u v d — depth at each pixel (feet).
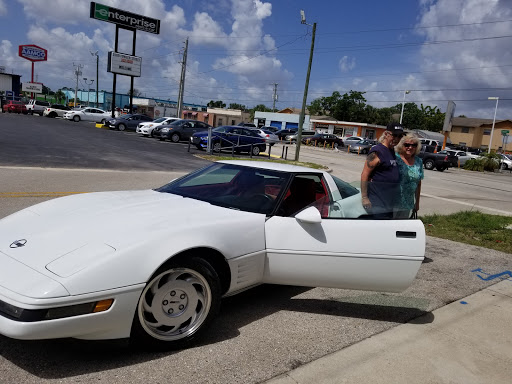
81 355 8.64
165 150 66.69
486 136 231.71
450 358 9.96
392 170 13.91
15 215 10.71
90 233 8.94
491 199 47.91
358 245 10.75
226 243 9.71
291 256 10.64
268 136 102.32
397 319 11.94
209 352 9.24
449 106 124.88
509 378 9.32
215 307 9.57
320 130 205.98
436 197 44.32
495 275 16.70
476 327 11.81
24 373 7.88
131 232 8.93
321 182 12.75
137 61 145.28
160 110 241.76
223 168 13.48
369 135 200.75
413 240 11.00
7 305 7.28
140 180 34.30
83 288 7.57
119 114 148.25
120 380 7.89
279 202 11.28
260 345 9.77
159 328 9.09
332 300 12.98
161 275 8.63
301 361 9.22
